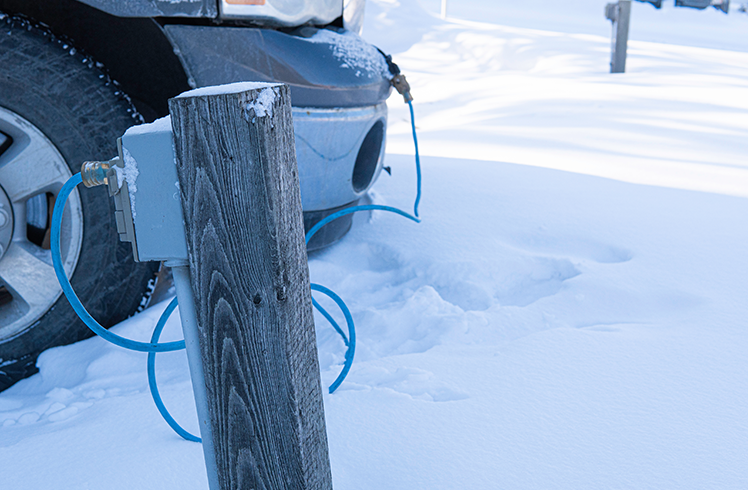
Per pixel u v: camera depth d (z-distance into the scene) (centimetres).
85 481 140
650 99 641
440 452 144
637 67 965
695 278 238
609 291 231
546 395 166
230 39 221
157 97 241
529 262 267
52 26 213
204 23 220
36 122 203
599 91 702
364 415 158
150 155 93
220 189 91
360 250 296
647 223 298
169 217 95
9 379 210
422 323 223
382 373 181
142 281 229
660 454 141
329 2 260
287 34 240
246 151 88
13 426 174
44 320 213
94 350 212
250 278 96
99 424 164
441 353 194
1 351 208
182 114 89
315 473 112
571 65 1067
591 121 542
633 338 196
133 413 169
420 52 1359
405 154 456
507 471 137
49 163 207
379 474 137
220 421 106
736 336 195
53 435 160
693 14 2067
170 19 213
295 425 104
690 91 684
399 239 300
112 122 215
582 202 333
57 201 107
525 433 150
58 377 205
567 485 132
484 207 333
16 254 206
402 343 216
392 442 147
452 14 1962
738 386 168
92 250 215
